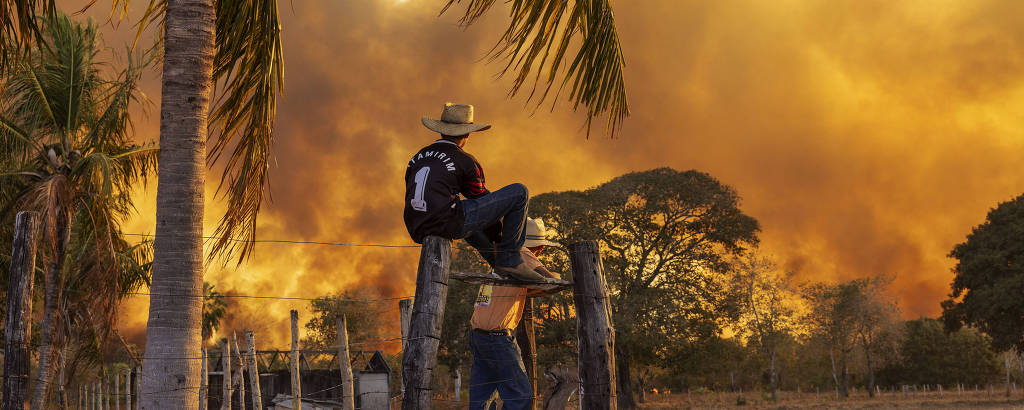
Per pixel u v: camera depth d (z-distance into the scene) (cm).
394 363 3872
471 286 3662
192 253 485
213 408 2453
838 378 8081
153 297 474
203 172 502
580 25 609
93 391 2272
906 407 4262
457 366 3847
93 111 1653
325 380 2706
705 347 4194
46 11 605
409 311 707
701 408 4375
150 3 621
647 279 4138
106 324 1552
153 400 456
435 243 356
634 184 4053
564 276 3662
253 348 1376
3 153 1562
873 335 5956
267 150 632
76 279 1728
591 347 445
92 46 1585
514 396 495
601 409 436
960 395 6019
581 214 3947
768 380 8181
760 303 5403
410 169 386
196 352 477
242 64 638
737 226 4059
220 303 4025
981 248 4472
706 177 4106
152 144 1756
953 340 7762
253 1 636
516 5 582
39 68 1484
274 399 2589
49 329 1419
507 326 502
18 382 541
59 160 1642
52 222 1388
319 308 5716
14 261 561
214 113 626
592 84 620
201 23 513
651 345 3853
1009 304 4162
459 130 393
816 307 5931
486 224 386
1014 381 7319
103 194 1490
